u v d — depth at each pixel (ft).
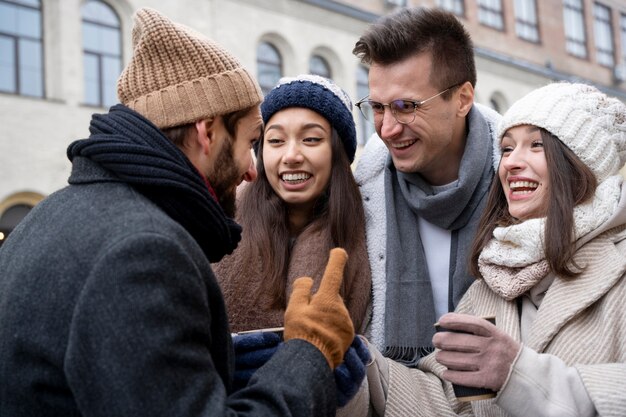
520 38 62.08
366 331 6.79
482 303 6.16
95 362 3.38
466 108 7.14
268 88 42.55
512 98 58.85
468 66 7.07
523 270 5.76
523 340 5.77
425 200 6.82
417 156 6.91
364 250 6.86
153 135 4.11
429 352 6.70
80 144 4.08
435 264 7.02
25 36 33.30
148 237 3.55
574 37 69.31
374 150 7.53
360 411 5.60
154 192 4.00
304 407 3.81
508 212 6.14
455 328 5.12
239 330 6.47
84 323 3.44
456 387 5.16
